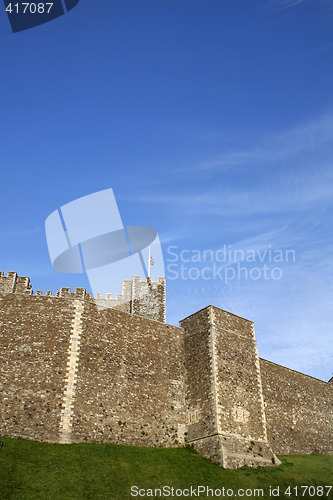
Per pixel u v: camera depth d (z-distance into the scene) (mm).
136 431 36000
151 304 51906
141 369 38688
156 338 40938
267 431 42094
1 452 29531
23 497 26219
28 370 34156
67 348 35625
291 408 45906
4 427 31875
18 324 35625
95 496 27797
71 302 37438
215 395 37500
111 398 35938
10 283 46156
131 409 36562
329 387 52094
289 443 43312
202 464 34344
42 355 34875
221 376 38688
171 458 34406
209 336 40375
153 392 38375
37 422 32562
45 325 36031
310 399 48625
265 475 34812
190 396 39406
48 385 33969
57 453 30953
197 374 39750
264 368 45625
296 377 48719
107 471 30438
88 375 35594
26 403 33000
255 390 40500
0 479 27094
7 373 33750
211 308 41594
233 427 37062
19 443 30984
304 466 38500
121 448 34000
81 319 37125
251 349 42438
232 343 41281
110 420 35125
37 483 27594
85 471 29828
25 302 36531
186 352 41688
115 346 38094
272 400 44438
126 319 39938
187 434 38031
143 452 34375
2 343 34750
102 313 38562
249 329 43500
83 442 33156
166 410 38281
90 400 34844
